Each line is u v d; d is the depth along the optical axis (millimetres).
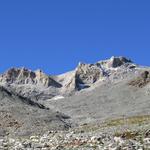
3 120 119562
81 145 45188
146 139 48000
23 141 50500
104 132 63375
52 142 48469
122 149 41062
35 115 130625
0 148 42688
